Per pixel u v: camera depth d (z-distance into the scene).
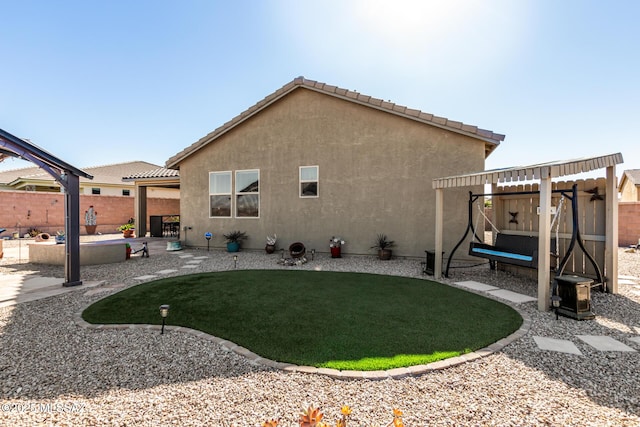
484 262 8.35
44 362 3.22
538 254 5.35
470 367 3.08
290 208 10.68
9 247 13.23
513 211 7.45
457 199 8.67
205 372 3.01
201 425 2.27
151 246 12.80
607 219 5.85
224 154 11.59
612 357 3.29
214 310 4.79
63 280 6.95
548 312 4.73
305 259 9.07
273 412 2.42
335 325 4.15
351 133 9.90
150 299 5.39
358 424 2.26
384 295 5.61
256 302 5.19
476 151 8.49
